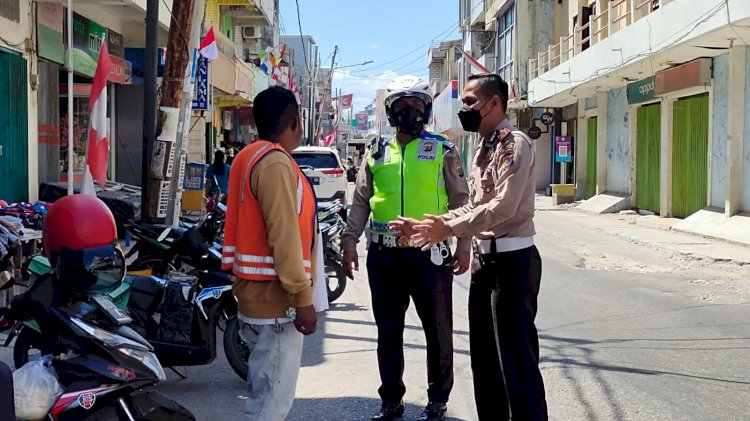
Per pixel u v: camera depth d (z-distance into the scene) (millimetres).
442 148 4805
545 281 10484
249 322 3541
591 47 21062
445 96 45719
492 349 4188
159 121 9289
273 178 3357
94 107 8266
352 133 93438
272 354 3564
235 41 31094
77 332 3658
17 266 7047
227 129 31641
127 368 3666
